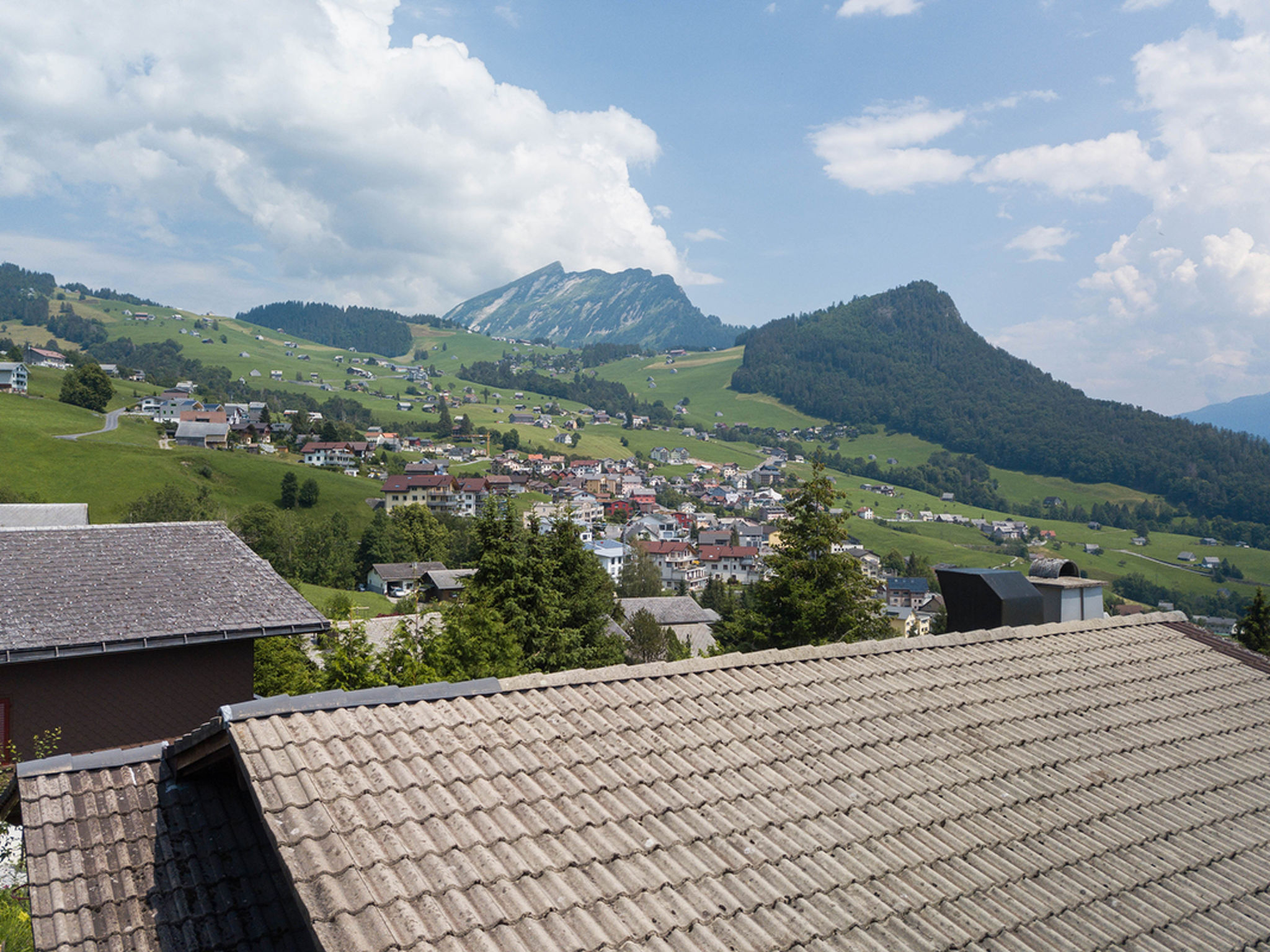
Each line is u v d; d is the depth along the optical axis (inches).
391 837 207.0
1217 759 351.3
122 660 638.5
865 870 238.5
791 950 201.9
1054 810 292.0
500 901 193.6
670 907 206.1
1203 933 248.4
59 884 231.5
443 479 6461.6
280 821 205.9
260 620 687.1
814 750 297.0
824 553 1203.2
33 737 604.7
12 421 5187.0
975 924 227.5
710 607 4596.5
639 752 274.7
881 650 397.7
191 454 5290.4
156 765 283.0
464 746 258.4
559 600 1162.6
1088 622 478.6
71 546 703.1
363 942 169.5
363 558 4749.0
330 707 265.9
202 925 229.6
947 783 293.1
